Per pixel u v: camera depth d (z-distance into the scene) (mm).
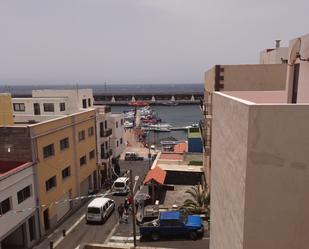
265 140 5395
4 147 24469
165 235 23078
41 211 25203
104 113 42625
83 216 29141
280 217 5562
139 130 77688
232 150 7031
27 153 24219
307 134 5273
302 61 10547
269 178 5477
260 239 5688
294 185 5426
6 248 23312
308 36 9891
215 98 10766
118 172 43625
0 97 31406
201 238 22984
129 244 22828
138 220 26469
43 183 25750
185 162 37750
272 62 27188
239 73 21141
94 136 37500
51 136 27188
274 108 5305
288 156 5367
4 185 20797
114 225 26594
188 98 176625
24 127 23938
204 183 30312
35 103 39219
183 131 89500
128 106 166750
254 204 5598
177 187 34219
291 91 11883
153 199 30000
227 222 7887
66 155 30062
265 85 21047
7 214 21016
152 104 167125
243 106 5824
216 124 10383
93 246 18547
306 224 5516
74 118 31844
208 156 24766
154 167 34812
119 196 34500
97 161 38312
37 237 24578
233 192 6906
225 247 8297
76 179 32188
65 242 24016
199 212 26000
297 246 5598
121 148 47625
